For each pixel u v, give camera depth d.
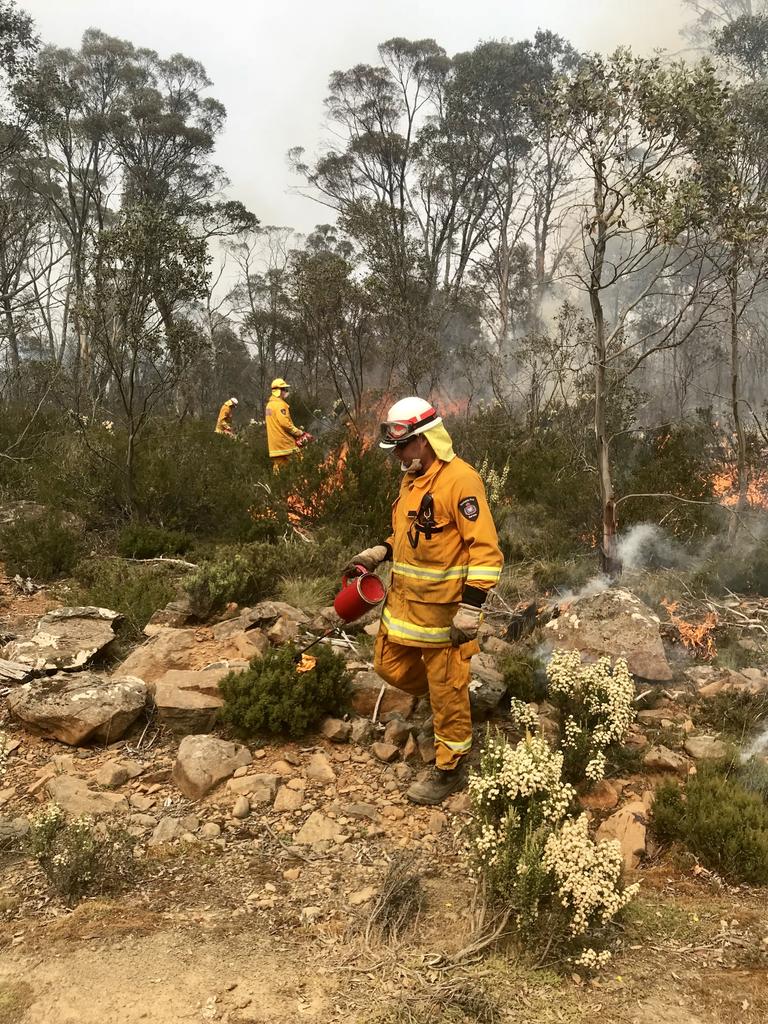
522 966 2.66
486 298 32.12
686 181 6.22
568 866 2.72
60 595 6.74
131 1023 2.35
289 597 6.35
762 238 6.64
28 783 3.91
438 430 3.59
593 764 3.67
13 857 3.32
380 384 25.19
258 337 32.81
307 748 4.23
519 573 7.31
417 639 3.66
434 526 3.58
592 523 8.27
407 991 2.51
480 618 3.49
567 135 6.45
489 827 2.90
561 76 6.40
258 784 3.82
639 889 3.14
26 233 22.89
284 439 10.94
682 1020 2.41
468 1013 2.43
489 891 2.88
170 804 3.73
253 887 3.10
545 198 32.25
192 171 37.16
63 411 13.59
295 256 27.22
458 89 32.50
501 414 14.45
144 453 9.61
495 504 7.93
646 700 4.81
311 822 3.54
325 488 8.34
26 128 23.64
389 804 3.73
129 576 6.75
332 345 19.50
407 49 34.72
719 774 3.88
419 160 34.59
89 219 35.88
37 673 4.80
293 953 2.70
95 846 3.10
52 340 25.09
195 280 9.13
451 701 3.68
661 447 10.18
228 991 2.49
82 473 9.19
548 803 3.00
